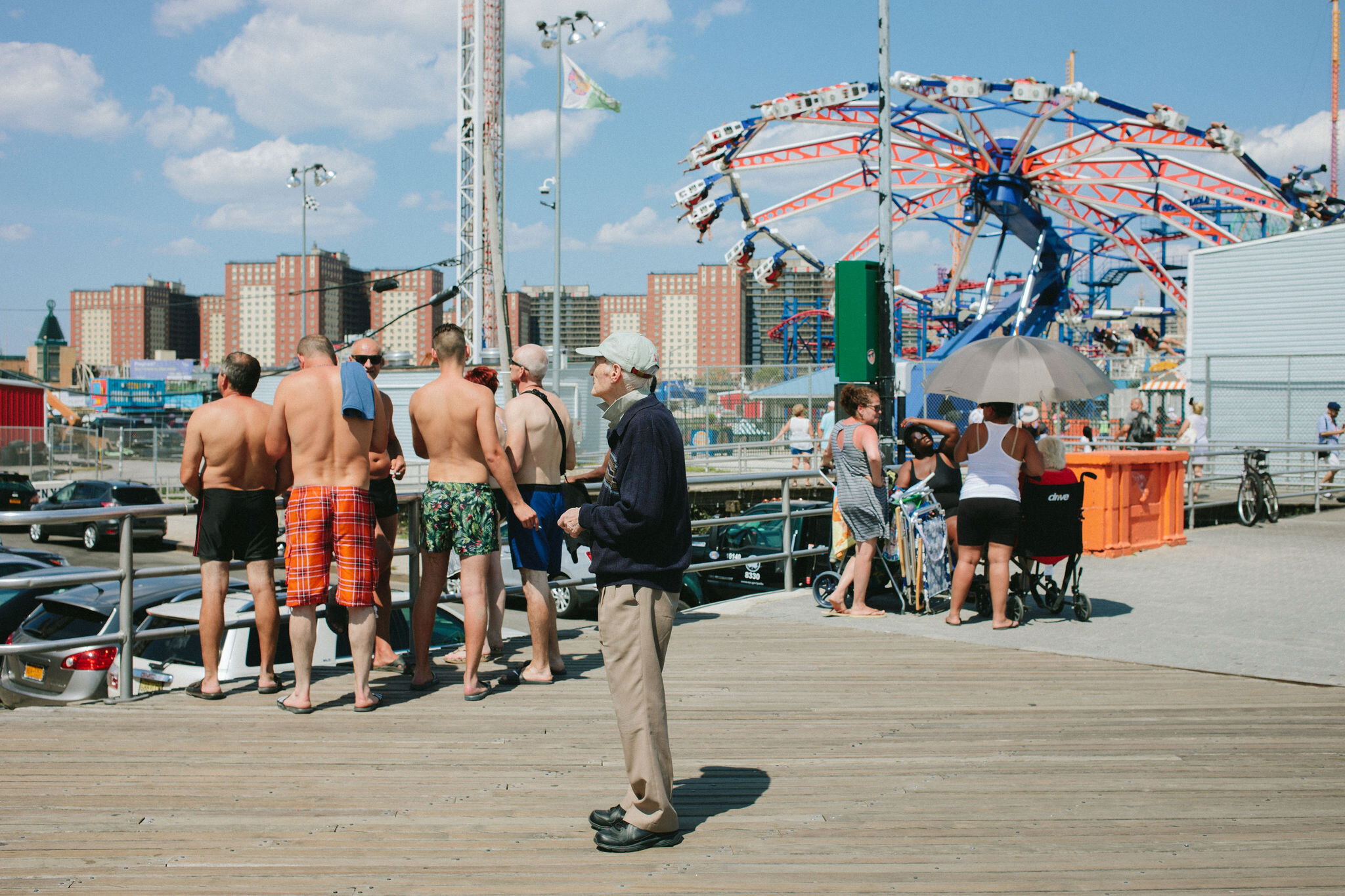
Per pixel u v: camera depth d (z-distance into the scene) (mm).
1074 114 31953
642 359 3438
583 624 8086
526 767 4285
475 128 32781
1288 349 22109
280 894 3070
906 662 6281
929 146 34125
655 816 3418
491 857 3363
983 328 33562
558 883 3158
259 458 5406
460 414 5363
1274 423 21703
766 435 27094
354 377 5086
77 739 4645
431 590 5578
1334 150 58281
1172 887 3105
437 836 3535
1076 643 6840
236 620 6484
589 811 3793
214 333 175000
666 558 3418
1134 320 66438
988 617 7785
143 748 4523
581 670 6164
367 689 5215
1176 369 32875
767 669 6098
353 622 5195
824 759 4391
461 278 32938
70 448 34375
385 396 5926
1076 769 4270
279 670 6793
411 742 4625
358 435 5160
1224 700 5383
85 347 180250
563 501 5961
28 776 4137
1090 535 10914
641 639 3410
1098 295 61656
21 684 7617
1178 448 18016
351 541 5105
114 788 4004
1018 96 30062
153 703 5316
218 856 3355
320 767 4281
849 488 7680
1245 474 14086
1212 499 16406
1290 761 4371
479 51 32688
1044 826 3631
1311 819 3695
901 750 4520
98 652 7285
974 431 7352
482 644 5422
